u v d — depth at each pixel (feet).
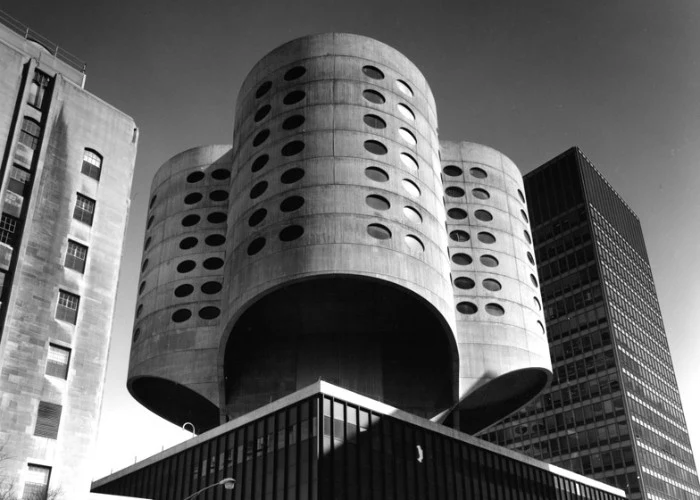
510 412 204.64
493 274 189.57
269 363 174.60
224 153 210.59
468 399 187.11
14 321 104.53
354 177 161.07
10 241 108.58
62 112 123.24
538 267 369.91
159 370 179.83
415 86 187.21
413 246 158.61
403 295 157.48
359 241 152.97
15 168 113.50
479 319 181.68
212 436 155.33
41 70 123.95
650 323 370.73
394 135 171.83
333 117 169.48
